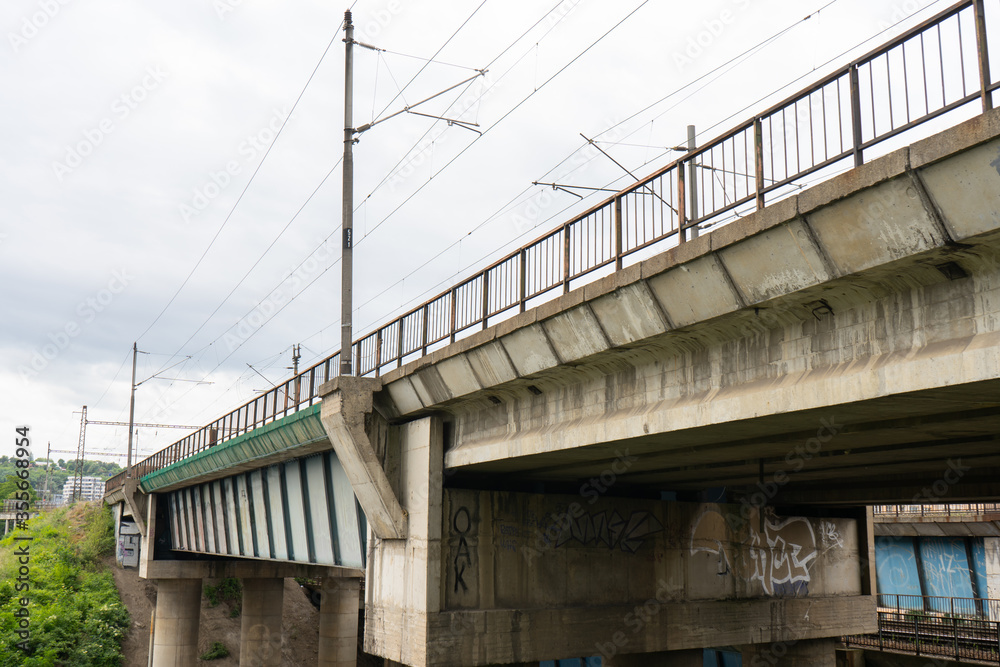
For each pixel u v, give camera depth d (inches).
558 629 712.4
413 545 690.2
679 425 447.2
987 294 304.8
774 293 371.6
